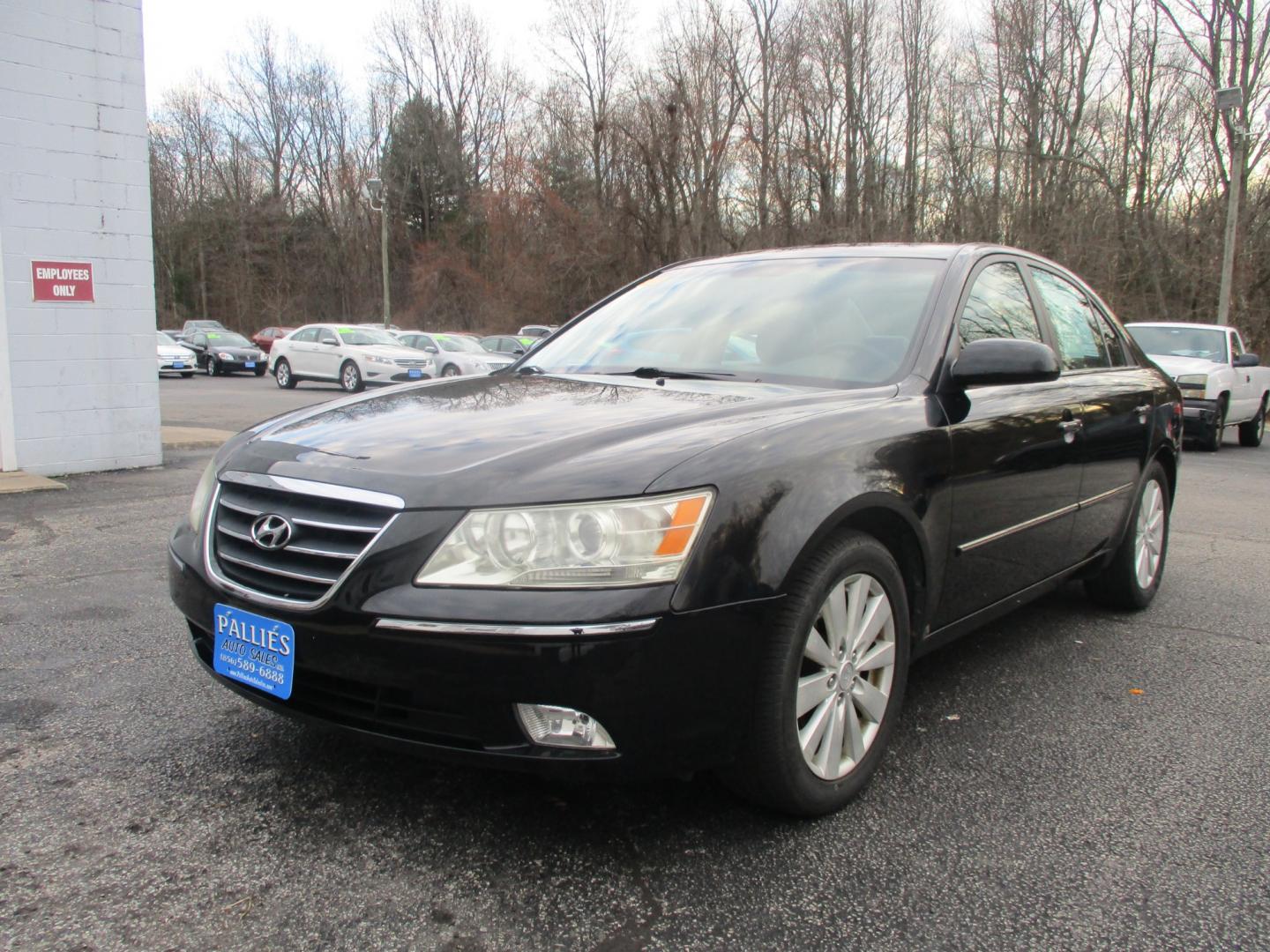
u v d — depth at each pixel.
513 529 2.11
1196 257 28.12
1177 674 3.75
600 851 2.36
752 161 33.81
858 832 2.48
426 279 47.41
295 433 2.72
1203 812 2.63
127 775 2.73
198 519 2.71
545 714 2.12
